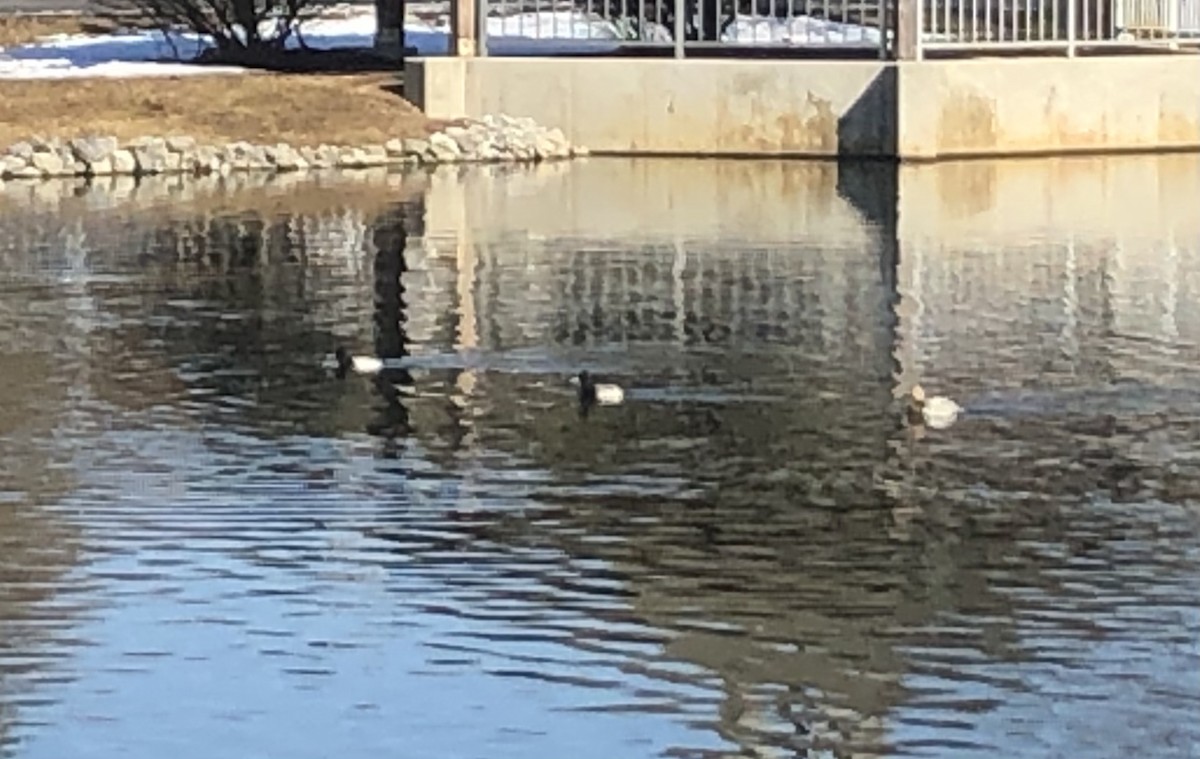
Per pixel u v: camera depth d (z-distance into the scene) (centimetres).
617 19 3250
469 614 1022
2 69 3256
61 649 980
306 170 2744
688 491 1220
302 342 1634
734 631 997
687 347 1606
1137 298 1802
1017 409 1408
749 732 888
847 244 2098
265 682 941
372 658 969
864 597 1041
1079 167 2741
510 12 3544
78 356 1584
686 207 2378
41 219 2288
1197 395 1445
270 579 1073
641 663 961
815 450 1309
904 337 1638
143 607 1034
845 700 919
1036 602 1032
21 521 1169
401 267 1969
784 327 1680
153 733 891
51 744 881
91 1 4156
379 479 1250
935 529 1148
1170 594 1041
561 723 898
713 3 3194
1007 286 1858
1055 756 862
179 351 1602
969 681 936
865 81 2814
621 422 1380
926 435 1342
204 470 1272
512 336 1653
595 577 1073
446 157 2814
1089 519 1165
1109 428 1357
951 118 2811
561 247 2083
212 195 2495
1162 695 919
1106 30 3095
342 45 3709
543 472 1265
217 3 3438
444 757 866
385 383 1498
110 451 1316
